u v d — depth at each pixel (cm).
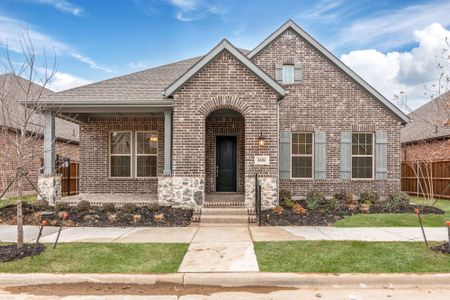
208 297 457
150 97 1117
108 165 1402
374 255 595
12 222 915
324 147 1324
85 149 1402
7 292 477
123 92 1176
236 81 1059
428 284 498
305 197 1304
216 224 908
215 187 1356
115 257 588
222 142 1378
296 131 1336
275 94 1058
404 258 577
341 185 1320
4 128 1041
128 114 1336
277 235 766
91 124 1401
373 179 1328
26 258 580
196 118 1055
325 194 1311
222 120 1356
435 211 1079
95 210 1045
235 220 924
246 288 492
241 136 1356
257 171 1045
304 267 536
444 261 561
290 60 1355
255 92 1057
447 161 1508
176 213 996
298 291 480
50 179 1109
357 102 1339
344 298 453
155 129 1402
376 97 1332
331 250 627
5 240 716
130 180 1396
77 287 491
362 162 1350
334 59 1340
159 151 1390
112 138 1423
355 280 499
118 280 501
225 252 622
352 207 1104
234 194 1287
